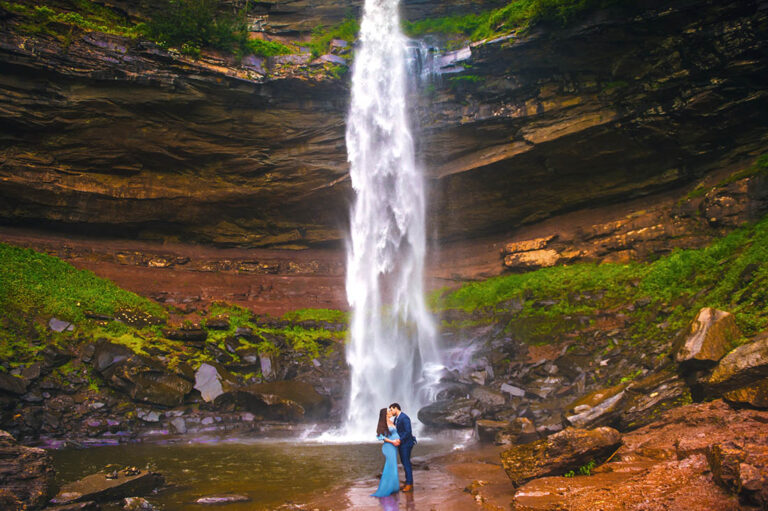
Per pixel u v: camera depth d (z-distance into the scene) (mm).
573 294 19266
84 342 16406
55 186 21766
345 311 24062
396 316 23250
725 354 9188
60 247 22000
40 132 21031
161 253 24516
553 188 23781
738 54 17125
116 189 23047
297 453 11586
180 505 7168
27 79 19812
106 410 14422
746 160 18906
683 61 18297
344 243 27734
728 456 5152
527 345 17609
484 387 15508
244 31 22375
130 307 19359
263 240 27219
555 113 21297
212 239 26422
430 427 14320
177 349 17531
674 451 7039
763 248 13758
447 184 24859
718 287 13883
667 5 17359
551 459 7141
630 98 19812
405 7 25422
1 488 6492
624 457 7391
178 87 21391
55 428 13297
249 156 24297
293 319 22359
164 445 12711
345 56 23562
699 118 18953
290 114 23719
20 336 15664
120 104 21203
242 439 13688
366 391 18109
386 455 7621
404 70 23516
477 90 22328
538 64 20812
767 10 16156
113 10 22016
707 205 18547
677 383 9617
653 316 15375
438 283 25922
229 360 17844
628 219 21328
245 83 22203
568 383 14703
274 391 16203
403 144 24344
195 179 24484
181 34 21172
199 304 22281
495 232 26500
